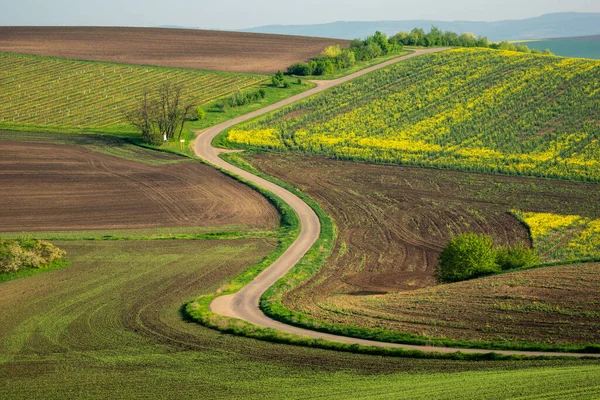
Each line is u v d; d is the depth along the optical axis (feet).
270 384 116.67
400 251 245.86
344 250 246.47
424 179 346.95
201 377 121.90
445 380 112.37
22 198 297.94
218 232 261.44
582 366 116.37
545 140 400.88
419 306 163.12
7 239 229.04
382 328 148.56
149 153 383.04
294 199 312.50
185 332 151.94
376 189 331.16
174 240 247.91
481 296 165.78
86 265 213.87
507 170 352.90
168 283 196.13
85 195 306.55
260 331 149.18
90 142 398.83
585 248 240.73
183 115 420.77
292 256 232.32
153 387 117.60
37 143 392.27
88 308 171.53
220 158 383.45
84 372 126.62
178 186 325.42
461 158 377.30
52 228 259.80
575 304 153.48
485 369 118.93
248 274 207.31
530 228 268.41
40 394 115.96
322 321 157.38
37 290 187.32
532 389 102.73
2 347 143.13
